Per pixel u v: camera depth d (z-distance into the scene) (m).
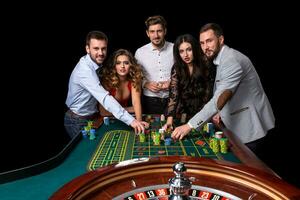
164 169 1.72
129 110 4.10
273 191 1.46
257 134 3.62
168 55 4.61
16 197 1.76
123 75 3.98
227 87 3.15
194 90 4.01
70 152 2.58
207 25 3.29
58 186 1.90
